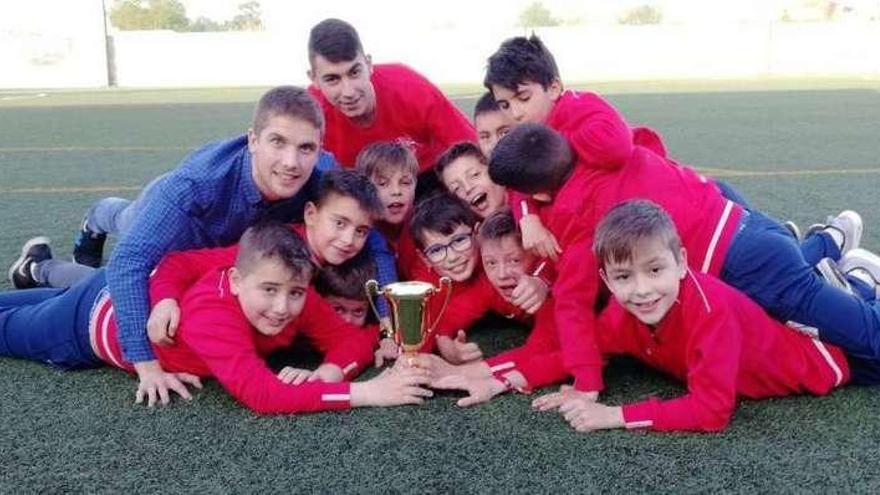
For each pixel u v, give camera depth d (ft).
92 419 8.03
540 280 9.24
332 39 12.12
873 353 8.30
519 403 8.31
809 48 71.00
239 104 46.19
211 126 35.99
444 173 11.19
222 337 8.21
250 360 8.17
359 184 9.51
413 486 6.70
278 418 8.00
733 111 39.55
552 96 10.41
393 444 7.42
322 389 8.14
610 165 8.86
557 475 6.83
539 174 8.86
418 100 13.17
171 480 6.85
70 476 6.93
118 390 8.77
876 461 6.97
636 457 7.11
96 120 38.70
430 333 9.35
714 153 26.84
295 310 8.54
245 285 8.34
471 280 10.39
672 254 7.47
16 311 9.71
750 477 6.75
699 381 7.51
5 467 7.09
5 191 20.84
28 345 9.47
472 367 8.92
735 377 7.56
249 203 9.59
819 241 10.71
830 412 7.92
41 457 7.25
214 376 8.92
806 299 8.32
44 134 33.58
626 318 8.22
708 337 7.49
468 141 11.71
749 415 7.89
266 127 9.07
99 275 9.43
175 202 9.20
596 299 9.14
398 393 8.21
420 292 8.70
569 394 8.23
